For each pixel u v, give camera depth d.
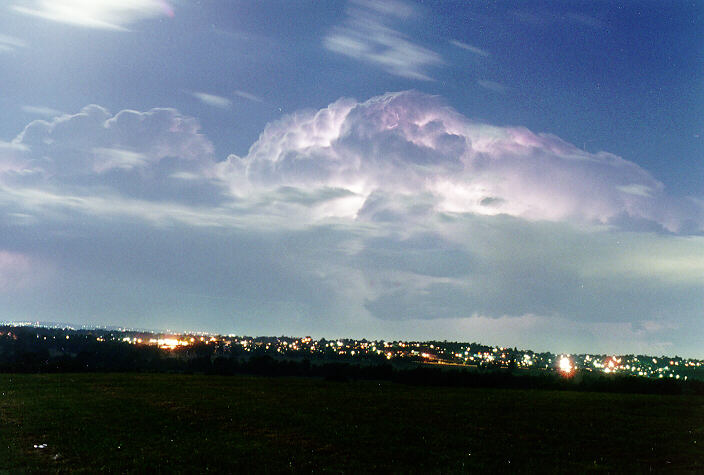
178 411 43.22
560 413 44.84
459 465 31.42
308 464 31.00
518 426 40.19
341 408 45.84
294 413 43.41
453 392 57.88
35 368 80.56
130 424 38.62
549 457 33.12
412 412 44.59
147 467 29.62
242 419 41.06
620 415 44.53
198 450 32.94
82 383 58.47
